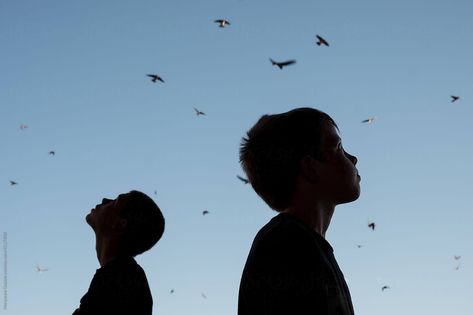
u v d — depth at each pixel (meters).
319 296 1.71
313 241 1.83
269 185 2.10
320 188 2.08
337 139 2.15
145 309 3.42
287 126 2.12
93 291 3.34
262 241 1.88
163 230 4.02
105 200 3.96
